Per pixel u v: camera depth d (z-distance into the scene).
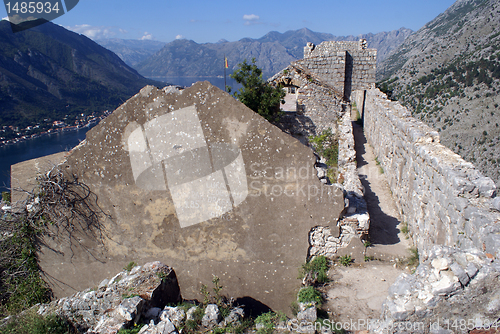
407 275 4.07
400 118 10.26
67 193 7.24
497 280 3.53
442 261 3.81
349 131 15.05
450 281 3.63
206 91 6.26
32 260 7.70
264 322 5.52
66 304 5.83
